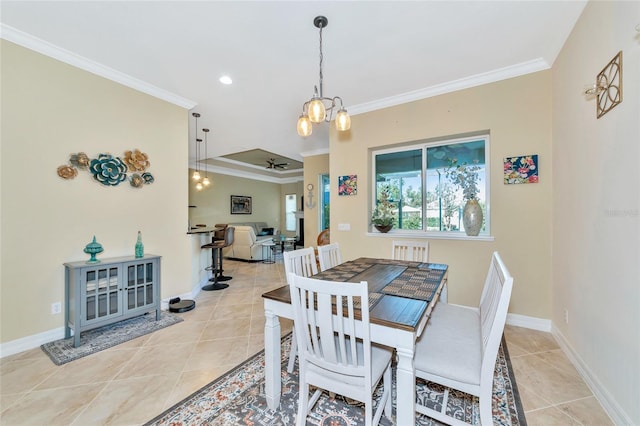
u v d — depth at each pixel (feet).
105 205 9.07
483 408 4.05
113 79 9.23
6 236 7.14
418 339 4.91
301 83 9.93
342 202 12.53
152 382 6.09
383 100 11.22
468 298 9.75
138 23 6.81
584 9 6.16
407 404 3.97
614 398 4.92
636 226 4.35
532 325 8.71
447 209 10.82
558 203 7.85
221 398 5.56
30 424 4.89
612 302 5.02
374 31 7.10
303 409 4.63
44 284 7.75
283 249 26.99
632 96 4.45
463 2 6.13
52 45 7.71
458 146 10.61
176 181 11.28
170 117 11.02
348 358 4.50
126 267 8.70
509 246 9.08
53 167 7.93
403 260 8.88
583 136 6.24
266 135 16.42
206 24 6.84
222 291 13.48
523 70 8.79
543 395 5.61
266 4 6.16
